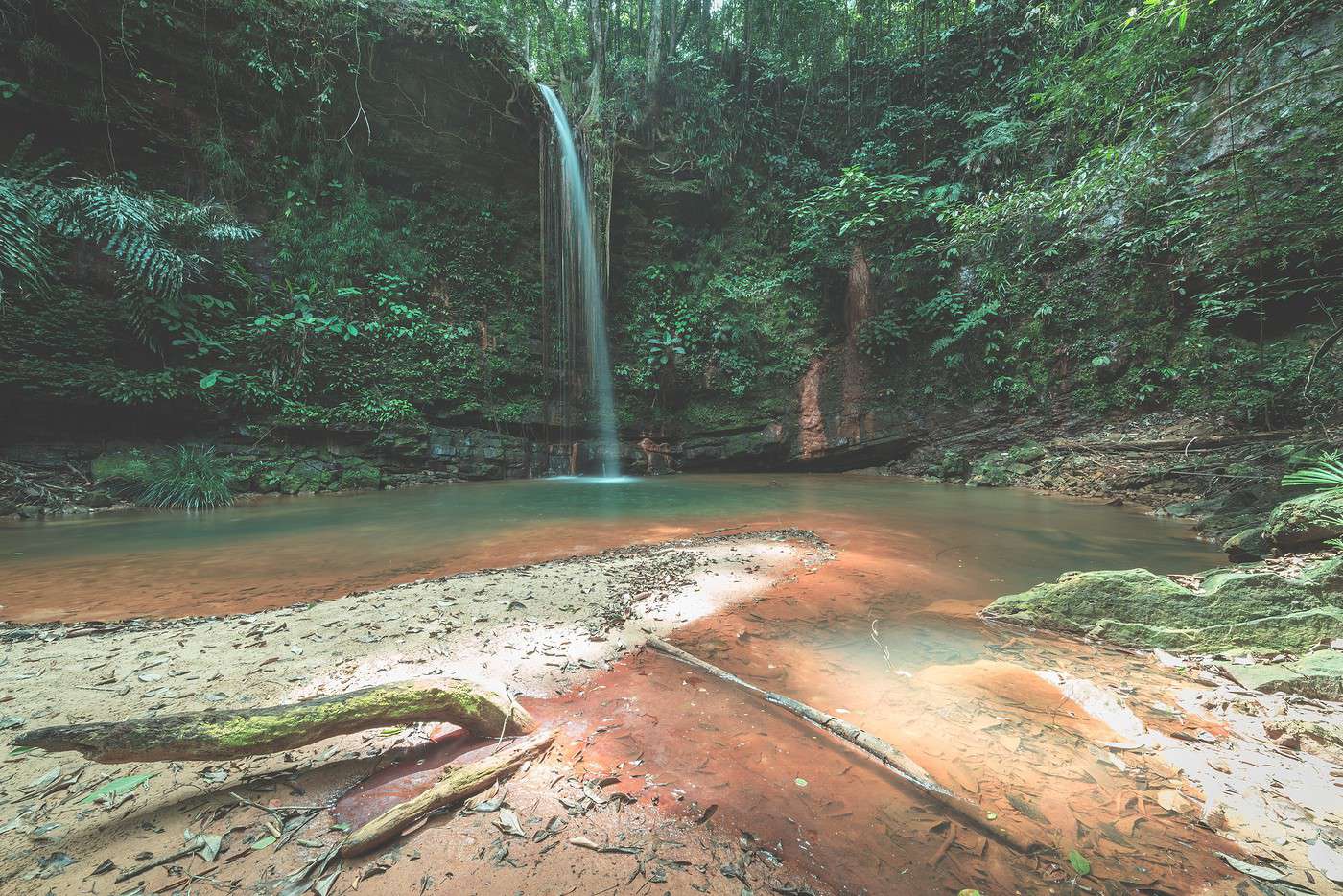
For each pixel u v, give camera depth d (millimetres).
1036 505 9922
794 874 1615
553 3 18781
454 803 1888
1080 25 13188
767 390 17609
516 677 2922
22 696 2559
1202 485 9617
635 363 17422
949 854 1703
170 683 2730
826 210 16078
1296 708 2639
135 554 5855
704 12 18797
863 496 11195
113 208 9609
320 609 3885
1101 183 8039
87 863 1561
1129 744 2342
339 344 12758
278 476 11227
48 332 9414
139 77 10828
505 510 9047
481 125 14727
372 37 12773
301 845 1675
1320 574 3652
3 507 8203
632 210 17703
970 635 3680
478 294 15242
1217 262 11562
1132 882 1586
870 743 2250
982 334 15805
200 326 11086
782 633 3648
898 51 19297
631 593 4379
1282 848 1715
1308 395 10141
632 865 1631
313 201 13047
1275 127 8148
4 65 9648
